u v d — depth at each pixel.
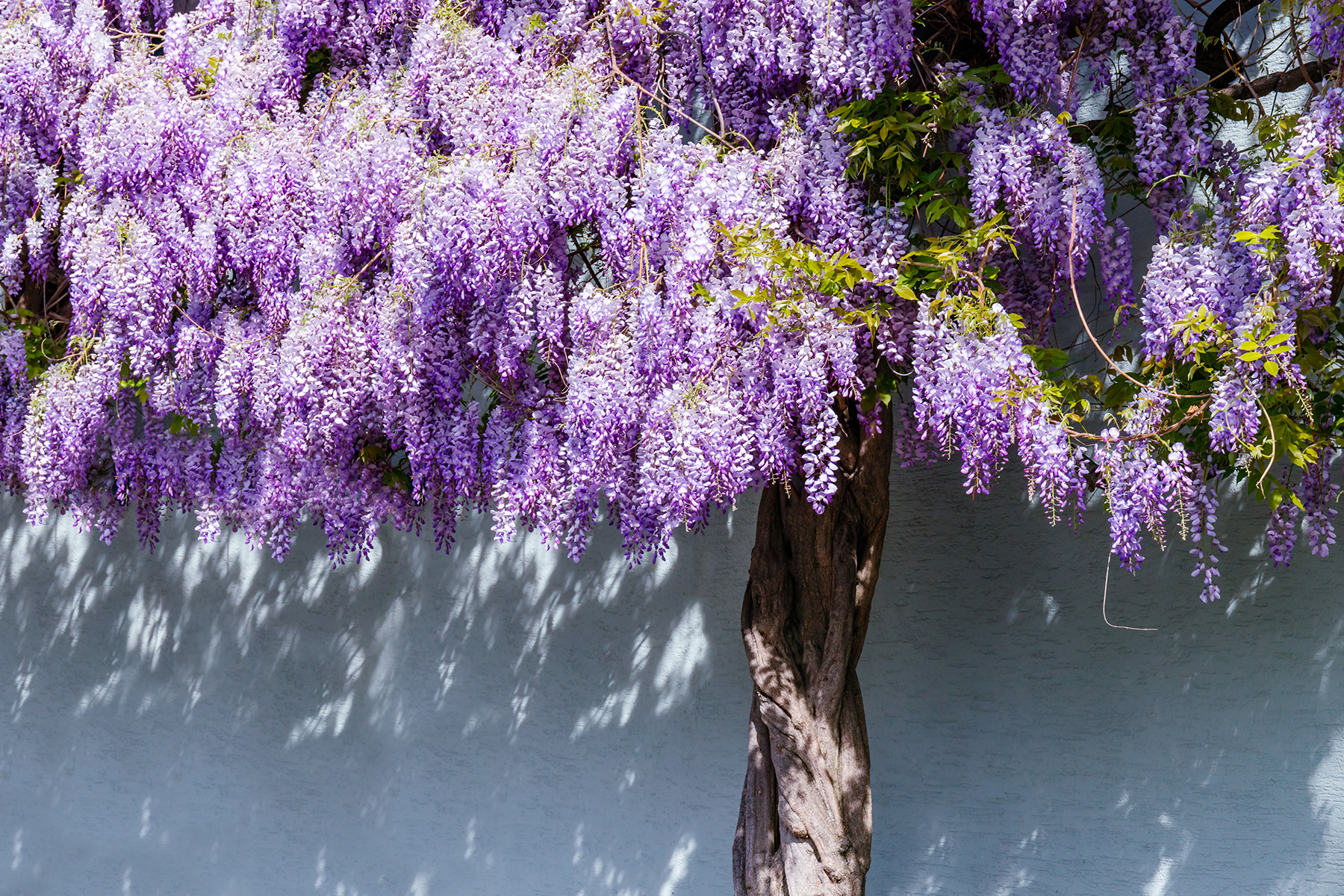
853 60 2.86
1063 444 2.64
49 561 5.18
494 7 3.26
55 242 3.85
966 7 3.19
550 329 2.92
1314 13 2.77
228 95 3.28
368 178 3.04
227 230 3.26
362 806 4.67
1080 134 3.02
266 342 3.29
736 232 2.78
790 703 3.35
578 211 2.89
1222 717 3.72
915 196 2.97
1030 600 3.95
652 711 4.38
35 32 3.56
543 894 4.40
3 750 5.12
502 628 4.60
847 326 2.76
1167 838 3.74
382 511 3.77
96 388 3.47
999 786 3.93
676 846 4.28
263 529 3.88
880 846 4.04
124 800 4.95
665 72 3.20
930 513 4.08
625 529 3.12
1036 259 3.24
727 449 2.77
